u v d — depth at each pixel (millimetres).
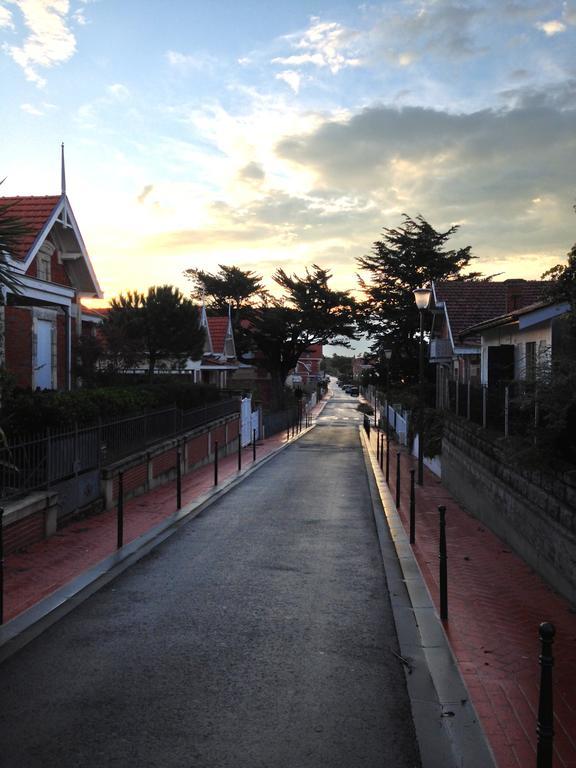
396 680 5418
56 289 17156
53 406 11953
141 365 26531
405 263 46312
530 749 4289
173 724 4629
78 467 12164
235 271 70688
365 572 8945
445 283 29125
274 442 36938
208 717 4738
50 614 7004
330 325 54000
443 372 32688
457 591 8039
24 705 4914
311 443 36656
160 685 5266
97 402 14531
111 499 13594
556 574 8023
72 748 4301
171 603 7418
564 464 7789
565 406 7484
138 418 16344
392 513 13742
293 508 14367
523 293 23500
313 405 84062
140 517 12820
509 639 6340
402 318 45688
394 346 46312
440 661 5805
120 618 6887
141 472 15852
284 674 5508
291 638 6359
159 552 9945
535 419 8375
